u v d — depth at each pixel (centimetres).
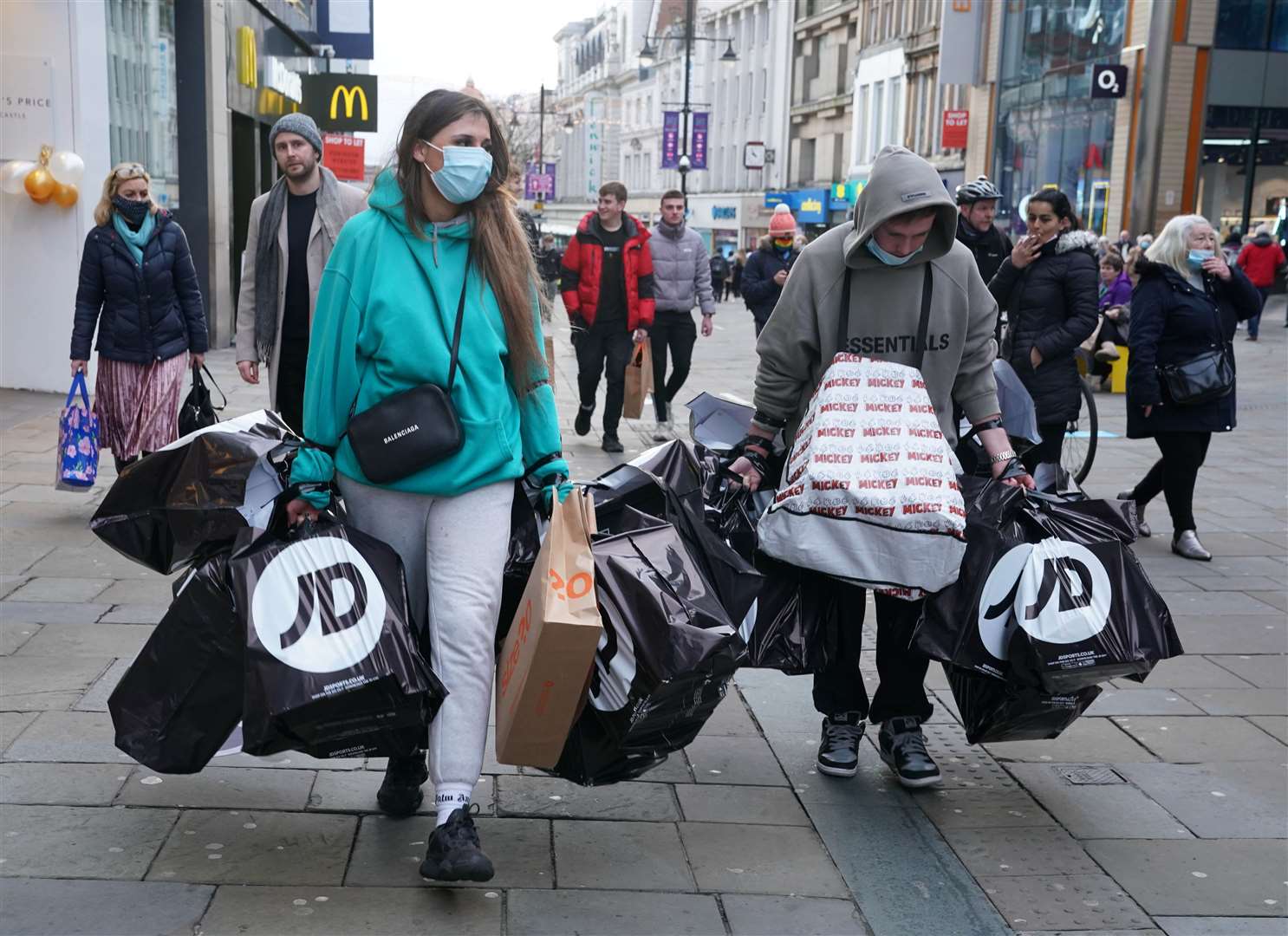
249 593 283
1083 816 371
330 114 1712
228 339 1599
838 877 328
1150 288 667
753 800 372
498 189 306
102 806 341
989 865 338
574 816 354
